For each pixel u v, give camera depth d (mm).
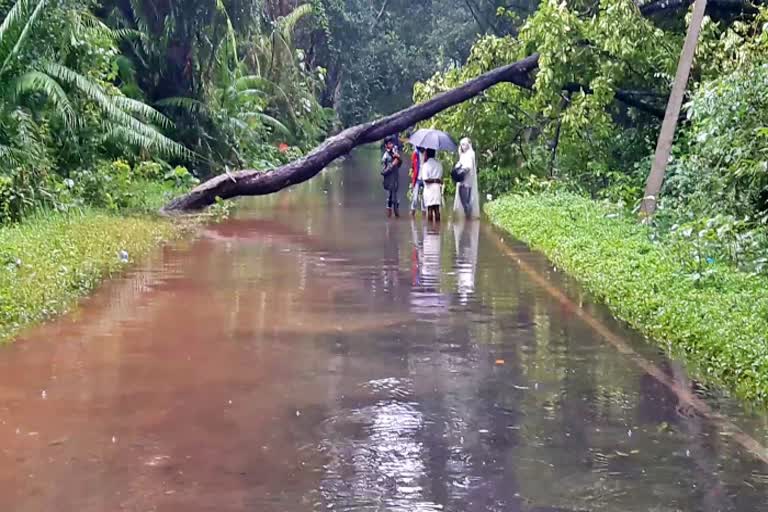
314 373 8109
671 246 13000
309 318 10312
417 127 25000
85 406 7109
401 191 29609
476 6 37750
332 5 55406
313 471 5852
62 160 19688
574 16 20391
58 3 18766
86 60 20312
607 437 6516
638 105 21188
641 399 7410
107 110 20047
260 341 9242
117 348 8883
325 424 6754
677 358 8688
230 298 11359
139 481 5672
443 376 8062
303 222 20188
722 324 8781
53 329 9617
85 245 13828
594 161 22234
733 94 13344
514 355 8789
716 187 13891
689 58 16547
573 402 7332
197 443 6336
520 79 21531
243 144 33031
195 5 27422
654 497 5469
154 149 24578
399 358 8648
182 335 9445
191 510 5262
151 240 16109
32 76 17938
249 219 20703
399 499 5426
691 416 6992
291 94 42438
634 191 19297
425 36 65062
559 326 10000
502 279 12883
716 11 20641
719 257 12266
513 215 19219
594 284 11922
